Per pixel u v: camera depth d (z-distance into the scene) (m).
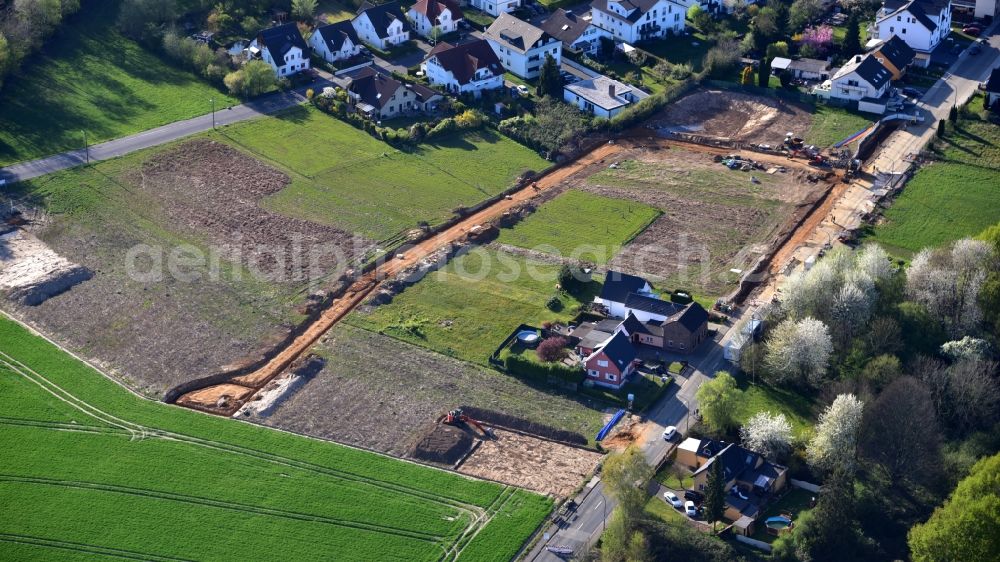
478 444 133.12
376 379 142.75
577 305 154.38
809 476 126.06
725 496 121.25
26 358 145.38
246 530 120.81
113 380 142.50
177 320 152.50
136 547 118.94
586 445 132.38
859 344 140.12
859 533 117.44
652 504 123.00
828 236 167.88
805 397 138.25
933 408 129.62
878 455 127.81
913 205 174.00
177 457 130.50
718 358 145.25
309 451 131.62
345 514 122.88
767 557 115.88
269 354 147.25
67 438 132.88
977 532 110.75
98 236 167.88
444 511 123.19
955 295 146.62
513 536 119.50
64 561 117.44
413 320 152.50
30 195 175.50
